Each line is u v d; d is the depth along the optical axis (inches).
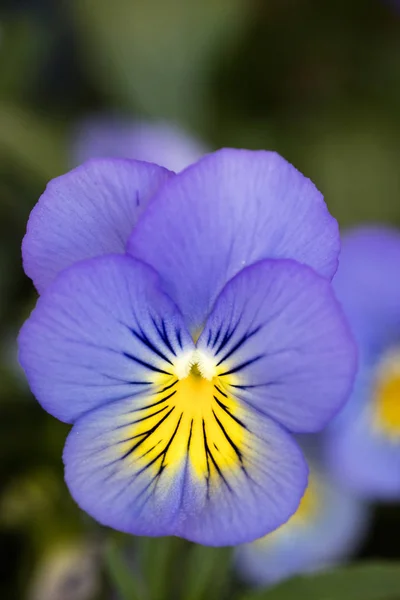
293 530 10.2
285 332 6.2
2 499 9.7
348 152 12.8
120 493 6.5
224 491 6.5
